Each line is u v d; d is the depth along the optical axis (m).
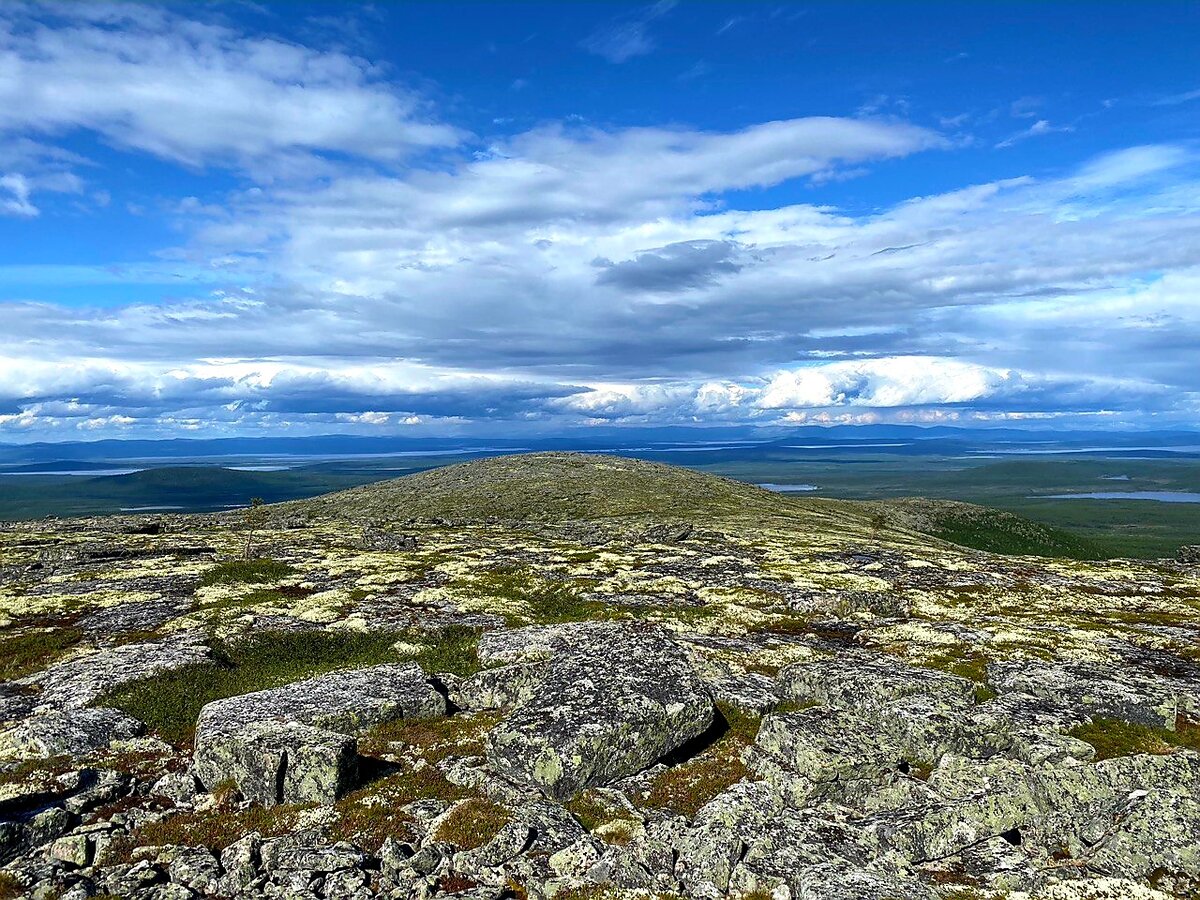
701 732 25.39
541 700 25.95
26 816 20.22
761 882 17.14
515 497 199.25
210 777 23.38
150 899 17.20
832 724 24.22
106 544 97.06
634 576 68.69
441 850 18.92
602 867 17.58
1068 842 19.16
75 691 32.00
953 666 36.50
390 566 75.12
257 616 50.56
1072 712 27.55
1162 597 60.84
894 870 17.53
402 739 26.64
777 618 51.00
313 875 17.97
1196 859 17.31
